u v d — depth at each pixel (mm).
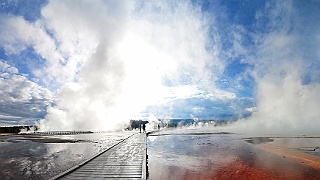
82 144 18938
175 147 18609
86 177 7176
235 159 13227
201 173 10062
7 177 8234
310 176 9578
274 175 9750
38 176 8352
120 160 10133
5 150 15477
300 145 19406
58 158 12156
